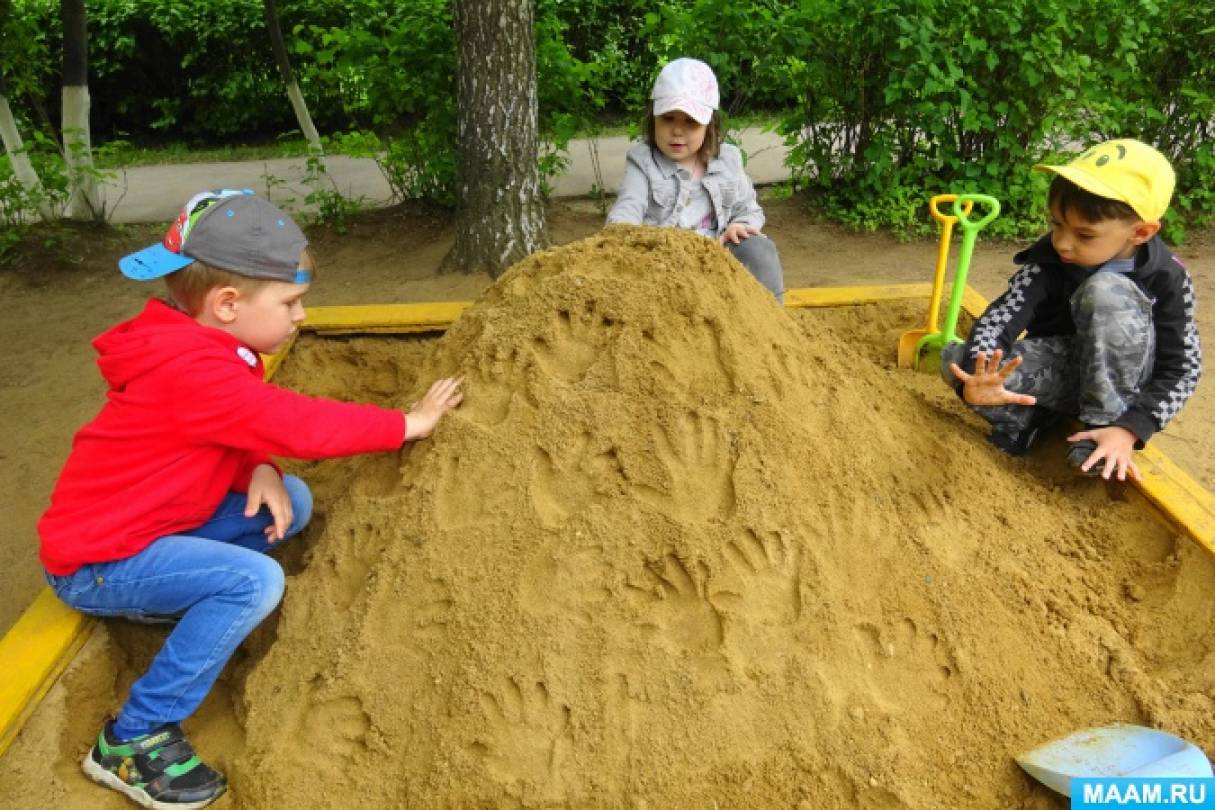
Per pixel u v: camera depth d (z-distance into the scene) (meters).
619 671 1.78
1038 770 1.74
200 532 2.07
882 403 2.48
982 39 5.38
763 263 3.29
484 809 1.70
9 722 1.81
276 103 10.20
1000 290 4.73
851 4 5.46
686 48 5.88
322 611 1.94
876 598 1.91
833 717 1.77
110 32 9.85
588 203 6.69
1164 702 1.89
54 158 5.75
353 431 1.91
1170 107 5.84
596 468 1.92
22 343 4.48
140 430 1.82
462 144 4.90
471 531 1.90
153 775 1.76
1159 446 3.18
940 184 5.91
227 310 1.88
